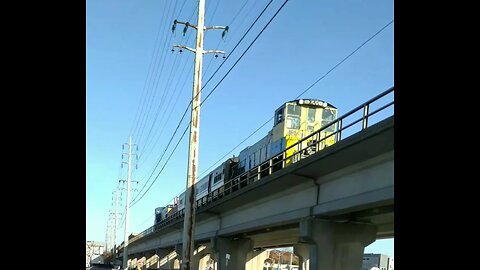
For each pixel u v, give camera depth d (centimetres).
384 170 1627
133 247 11050
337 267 2080
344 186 1897
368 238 2141
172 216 5641
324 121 3012
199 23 2766
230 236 3869
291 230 2998
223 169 4147
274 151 3014
